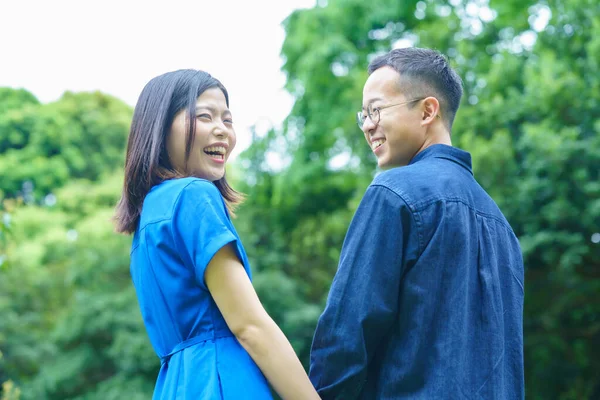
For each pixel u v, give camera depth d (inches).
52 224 680.4
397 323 65.9
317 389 66.8
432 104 73.2
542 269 354.9
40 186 792.3
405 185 67.6
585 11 357.1
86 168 841.5
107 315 434.0
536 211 332.2
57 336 440.5
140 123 72.6
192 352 65.2
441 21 441.7
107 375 447.5
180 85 72.4
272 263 474.9
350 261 67.1
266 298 433.7
